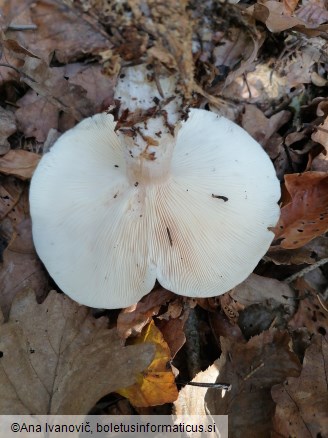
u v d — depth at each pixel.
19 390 0.20
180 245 0.20
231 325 0.24
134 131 0.17
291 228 0.24
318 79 0.30
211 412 0.21
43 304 0.21
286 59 0.30
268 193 0.22
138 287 0.20
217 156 0.22
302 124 0.29
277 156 0.28
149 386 0.21
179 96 0.16
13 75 0.27
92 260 0.20
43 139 0.27
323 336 0.22
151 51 0.14
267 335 0.23
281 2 0.30
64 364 0.21
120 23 0.14
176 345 0.23
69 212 0.21
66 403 0.20
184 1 0.14
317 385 0.21
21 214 0.25
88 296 0.21
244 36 0.27
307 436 0.21
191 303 0.24
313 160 0.27
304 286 0.25
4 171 0.25
